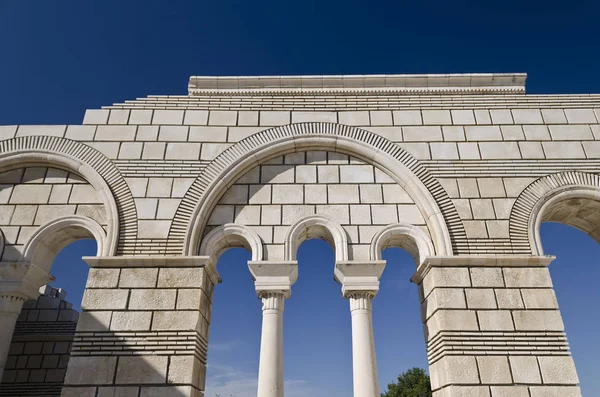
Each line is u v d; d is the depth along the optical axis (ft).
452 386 28.96
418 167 36.55
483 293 31.65
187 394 28.84
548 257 32.35
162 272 32.37
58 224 34.71
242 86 40.57
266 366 30.32
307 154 37.91
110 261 32.50
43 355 52.26
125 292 31.71
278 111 39.27
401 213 35.50
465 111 39.24
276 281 32.58
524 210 34.76
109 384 29.09
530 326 30.66
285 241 34.35
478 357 29.76
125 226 34.30
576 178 36.04
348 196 36.09
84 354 29.91
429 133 38.11
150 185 35.73
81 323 30.73
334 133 37.93
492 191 35.53
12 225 34.83
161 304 31.35
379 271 32.96
